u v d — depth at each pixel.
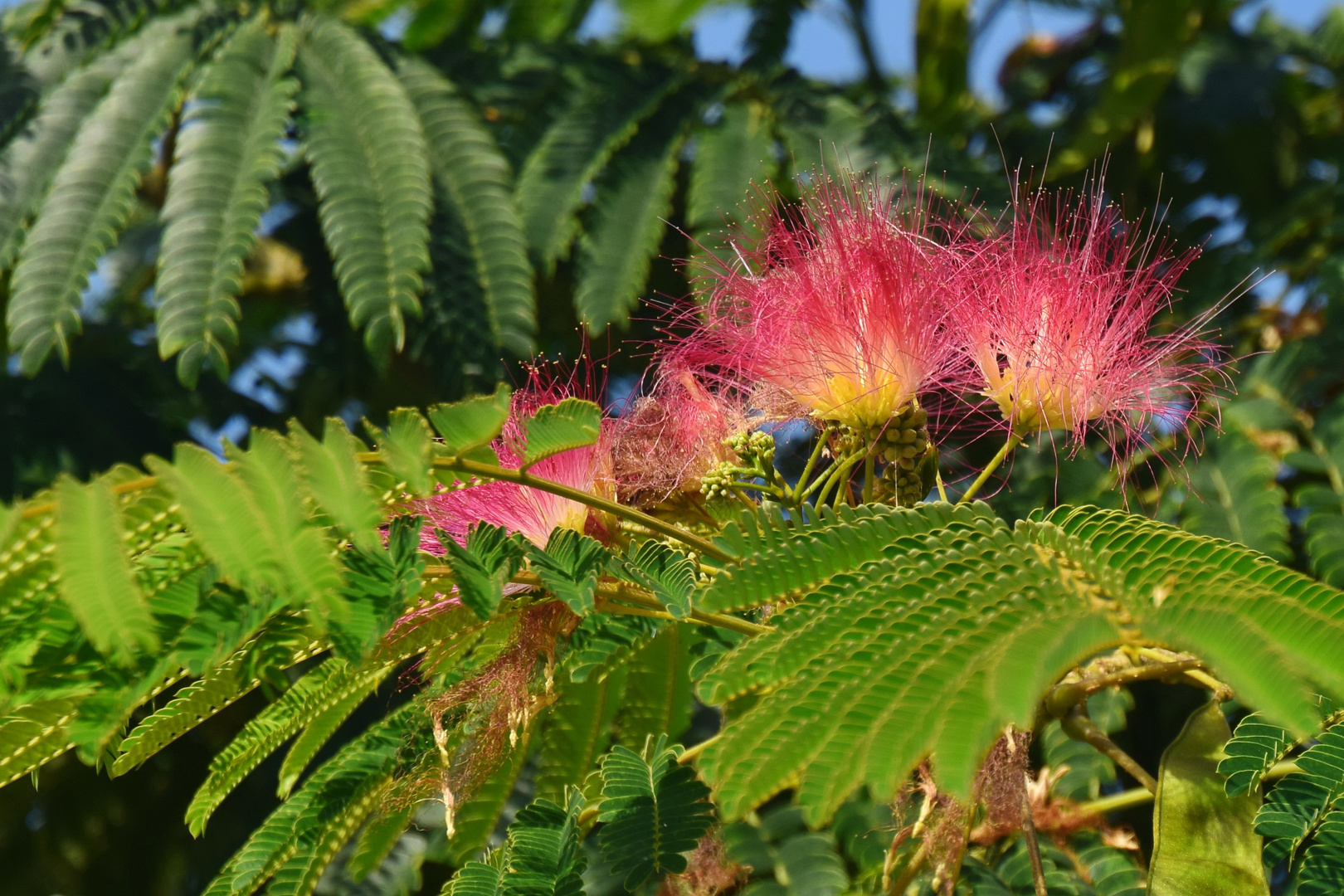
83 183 0.67
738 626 0.58
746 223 0.66
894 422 0.61
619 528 0.60
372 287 0.67
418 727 0.60
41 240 0.66
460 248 0.68
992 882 0.61
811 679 0.54
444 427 0.56
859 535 0.56
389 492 0.56
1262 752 0.57
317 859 0.60
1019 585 0.55
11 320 0.66
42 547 0.54
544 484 0.57
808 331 0.61
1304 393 0.69
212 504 0.54
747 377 0.62
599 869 0.61
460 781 0.60
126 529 0.55
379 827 0.61
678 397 0.62
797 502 0.61
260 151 0.67
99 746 0.55
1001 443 0.69
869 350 0.61
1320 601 0.54
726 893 0.61
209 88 0.68
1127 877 0.62
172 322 0.65
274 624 0.57
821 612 0.55
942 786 0.50
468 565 0.57
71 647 0.55
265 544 0.54
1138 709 0.68
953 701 0.53
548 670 0.59
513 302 0.68
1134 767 0.60
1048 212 0.62
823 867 0.61
